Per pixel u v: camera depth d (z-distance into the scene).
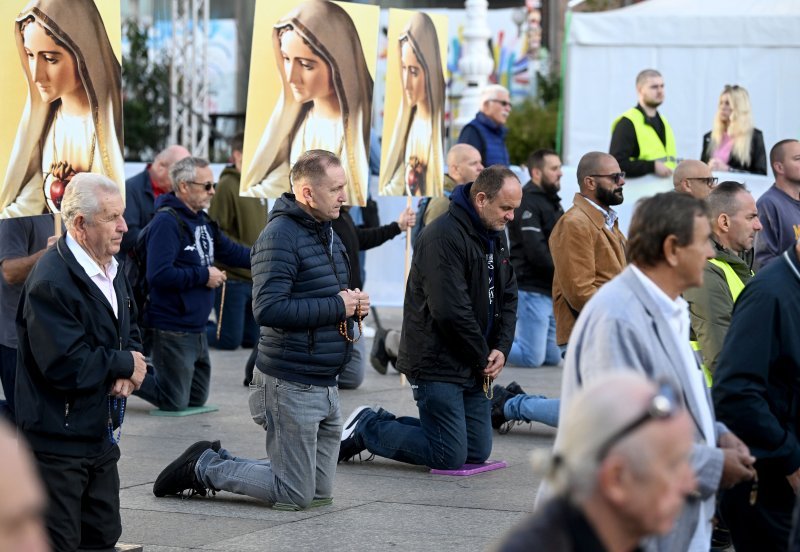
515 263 32.09
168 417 24.53
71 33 18.80
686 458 6.58
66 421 13.51
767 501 12.43
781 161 23.84
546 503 6.70
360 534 15.89
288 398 16.59
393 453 20.00
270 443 17.00
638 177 33.09
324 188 16.27
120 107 19.34
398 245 41.66
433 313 18.86
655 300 10.00
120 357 13.73
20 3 18.27
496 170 18.88
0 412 16.42
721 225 15.95
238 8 63.28
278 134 24.25
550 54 71.75
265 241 16.20
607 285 10.21
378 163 40.00
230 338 34.72
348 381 27.97
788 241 23.78
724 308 15.22
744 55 37.41
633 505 6.48
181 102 58.72
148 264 24.12
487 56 46.59
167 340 24.62
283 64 24.23
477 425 20.05
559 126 42.06
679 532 9.81
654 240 10.02
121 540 15.43
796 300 11.82
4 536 4.94
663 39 37.78
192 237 24.48
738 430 11.81
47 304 13.33
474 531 16.14
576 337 10.08
